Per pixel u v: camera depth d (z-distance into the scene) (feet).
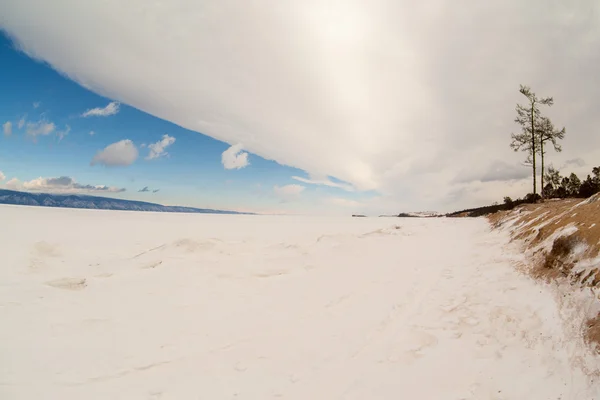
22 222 61.82
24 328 16.33
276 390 12.32
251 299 23.44
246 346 16.05
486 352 13.41
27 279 25.18
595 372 10.10
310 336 17.03
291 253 39.75
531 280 19.03
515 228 36.11
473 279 23.11
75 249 38.29
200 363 14.40
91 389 12.19
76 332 16.66
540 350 12.44
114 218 85.40
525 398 10.21
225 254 36.94
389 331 16.90
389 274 28.60
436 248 39.93
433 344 14.85
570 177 91.35
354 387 12.22
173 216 106.42
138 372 13.55
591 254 15.67
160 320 19.12
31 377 12.51
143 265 31.19
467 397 10.87
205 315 20.21
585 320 12.60
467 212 142.41
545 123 67.82
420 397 11.22
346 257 37.88
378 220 108.99
